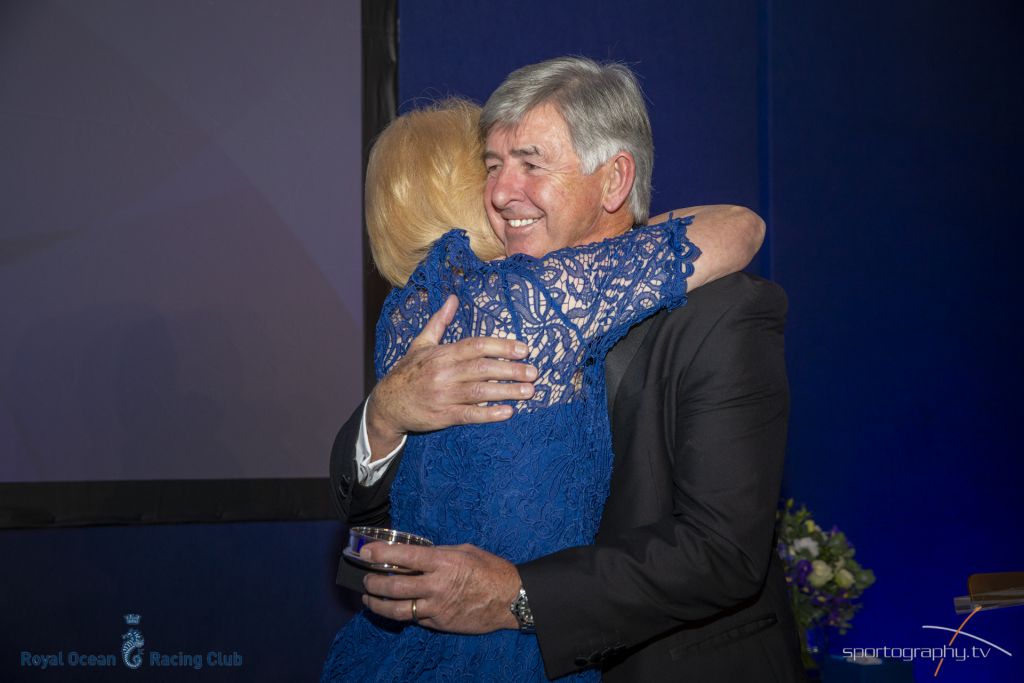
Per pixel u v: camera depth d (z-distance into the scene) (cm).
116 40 329
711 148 408
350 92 356
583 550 126
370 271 357
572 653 122
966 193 446
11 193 316
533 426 128
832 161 423
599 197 145
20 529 315
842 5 430
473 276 135
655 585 123
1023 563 440
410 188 151
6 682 311
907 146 437
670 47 404
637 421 138
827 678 330
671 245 137
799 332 411
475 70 373
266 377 342
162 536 332
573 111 140
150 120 331
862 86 430
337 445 153
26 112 318
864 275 424
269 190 345
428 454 132
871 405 421
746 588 128
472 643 126
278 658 341
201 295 336
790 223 413
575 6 389
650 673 140
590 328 131
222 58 341
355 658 141
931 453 430
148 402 328
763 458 132
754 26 419
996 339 447
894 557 420
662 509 136
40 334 317
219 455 336
